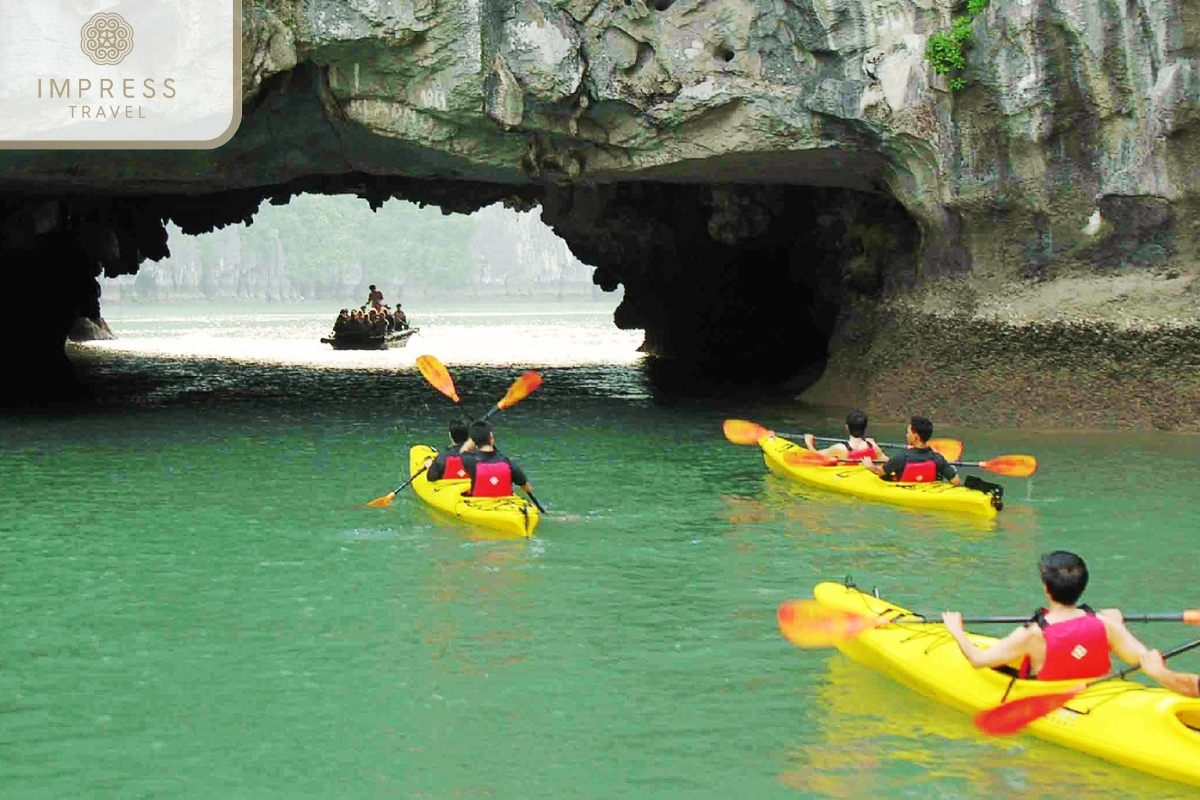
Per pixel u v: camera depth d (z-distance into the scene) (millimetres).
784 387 25391
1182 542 11680
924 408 19625
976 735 7219
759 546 11625
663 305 33844
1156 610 9602
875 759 6910
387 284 124312
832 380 22828
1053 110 17984
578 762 6898
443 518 12742
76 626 9250
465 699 7836
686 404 22562
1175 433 17781
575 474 15312
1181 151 17656
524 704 7742
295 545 11633
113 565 10938
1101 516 12734
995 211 18703
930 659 7801
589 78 18156
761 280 30328
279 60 17484
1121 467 15281
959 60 18047
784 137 18641
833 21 18078
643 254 31422
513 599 9938
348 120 18484
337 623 9320
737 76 18391
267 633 9102
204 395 24328
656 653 8672
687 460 16359
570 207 29984
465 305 115188
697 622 9359
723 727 7383
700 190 25797
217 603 9820
